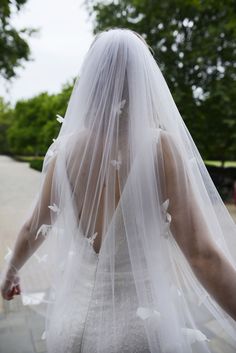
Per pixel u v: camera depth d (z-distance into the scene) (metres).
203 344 1.10
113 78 0.98
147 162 0.92
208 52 12.16
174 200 0.91
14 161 38.03
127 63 0.99
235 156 15.27
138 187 0.92
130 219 0.93
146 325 0.93
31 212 1.16
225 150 14.73
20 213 4.12
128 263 0.95
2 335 2.36
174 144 0.95
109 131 0.96
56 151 1.08
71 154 1.01
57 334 1.03
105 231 0.95
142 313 0.92
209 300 1.07
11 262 1.19
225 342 1.73
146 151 0.93
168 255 0.98
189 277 1.03
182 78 12.26
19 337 2.35
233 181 11.91
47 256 1.19
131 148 0.95
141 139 0.94
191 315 1.15
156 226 0.92
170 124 1.01
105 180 0.96
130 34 1.04
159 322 0.94
